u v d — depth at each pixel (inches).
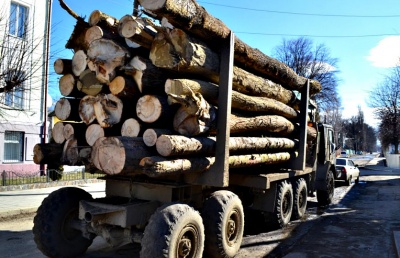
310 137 369.7
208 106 182.1
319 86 375.6
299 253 232.2
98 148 161.3
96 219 176.4
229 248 203.5
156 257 156.9
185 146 165.2
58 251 193.6
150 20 178.9
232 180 257.8
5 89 360.5
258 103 247.8
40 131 666.2
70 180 560.1
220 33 187.6
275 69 274.5
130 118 174.7
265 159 265.0
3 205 370.6
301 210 346.6
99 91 183.5
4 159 621.0
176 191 193.5
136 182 195.5
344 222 333.4
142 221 182.7
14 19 531.2
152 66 175.6
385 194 559.8
